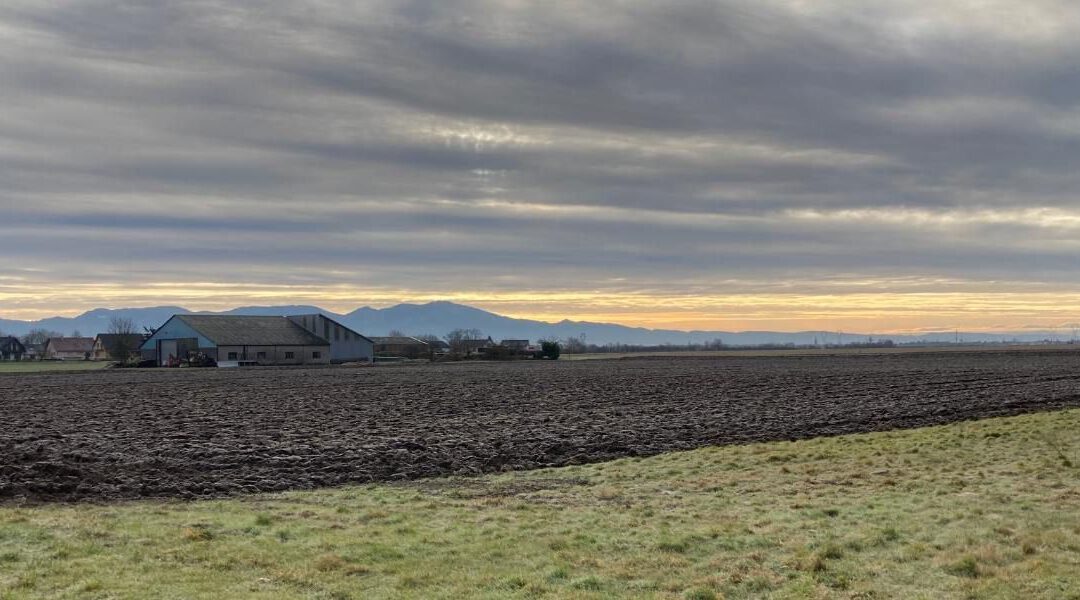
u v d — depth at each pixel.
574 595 11.24
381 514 16.47
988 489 18.91
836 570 12.56
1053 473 20.72
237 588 11.10
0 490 17.41
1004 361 108.50
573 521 15.97
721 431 31.73
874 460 23.73
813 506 17.39
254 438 28.73
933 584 11.93
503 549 13.61
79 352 184.62
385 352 146.50
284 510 16.77
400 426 33.16
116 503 17.25
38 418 36.25
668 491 19.55
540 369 93.81
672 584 11.88
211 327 122.56
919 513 16.47
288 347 124.75
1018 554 13.29
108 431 30.78
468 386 60.28
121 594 10.66
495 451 26.25
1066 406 41.72
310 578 11.73
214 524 14.86
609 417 37.09
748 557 13.24
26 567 11.66
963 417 36.75
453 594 11.24
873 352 188.25
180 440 27.83
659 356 166.50
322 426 33.03
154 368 105.56
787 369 90.00
